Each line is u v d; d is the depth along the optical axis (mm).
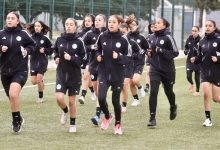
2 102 17391
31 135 11891
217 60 12766
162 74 12914
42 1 32156
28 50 11688
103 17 14961
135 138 11758
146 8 42094
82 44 11945
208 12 58406
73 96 12023
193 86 21266
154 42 12875
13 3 30109
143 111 15961
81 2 35125
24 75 11797
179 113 15609
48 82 24609
